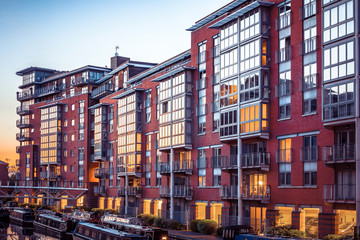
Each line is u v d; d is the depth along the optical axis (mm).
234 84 42969
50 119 93125
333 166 32844
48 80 99188
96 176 75812
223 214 43875
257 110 39594
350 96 31125
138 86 66000
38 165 97000
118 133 68750
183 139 51031
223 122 44094
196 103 50938
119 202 69625
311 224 35250
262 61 39562
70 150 87812
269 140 39500
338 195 32375
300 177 36062
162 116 55844
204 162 49250
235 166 42312
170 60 58938
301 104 36375
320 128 34469
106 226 44406
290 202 36781
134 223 45156
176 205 53750
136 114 63375
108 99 75688
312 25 35906
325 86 33062
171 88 54062
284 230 33781
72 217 55438
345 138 32562
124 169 66000
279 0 39219
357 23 30891
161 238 39125
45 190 86000
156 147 59438
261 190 39375
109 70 90125
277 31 39312
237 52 42562
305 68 36375
